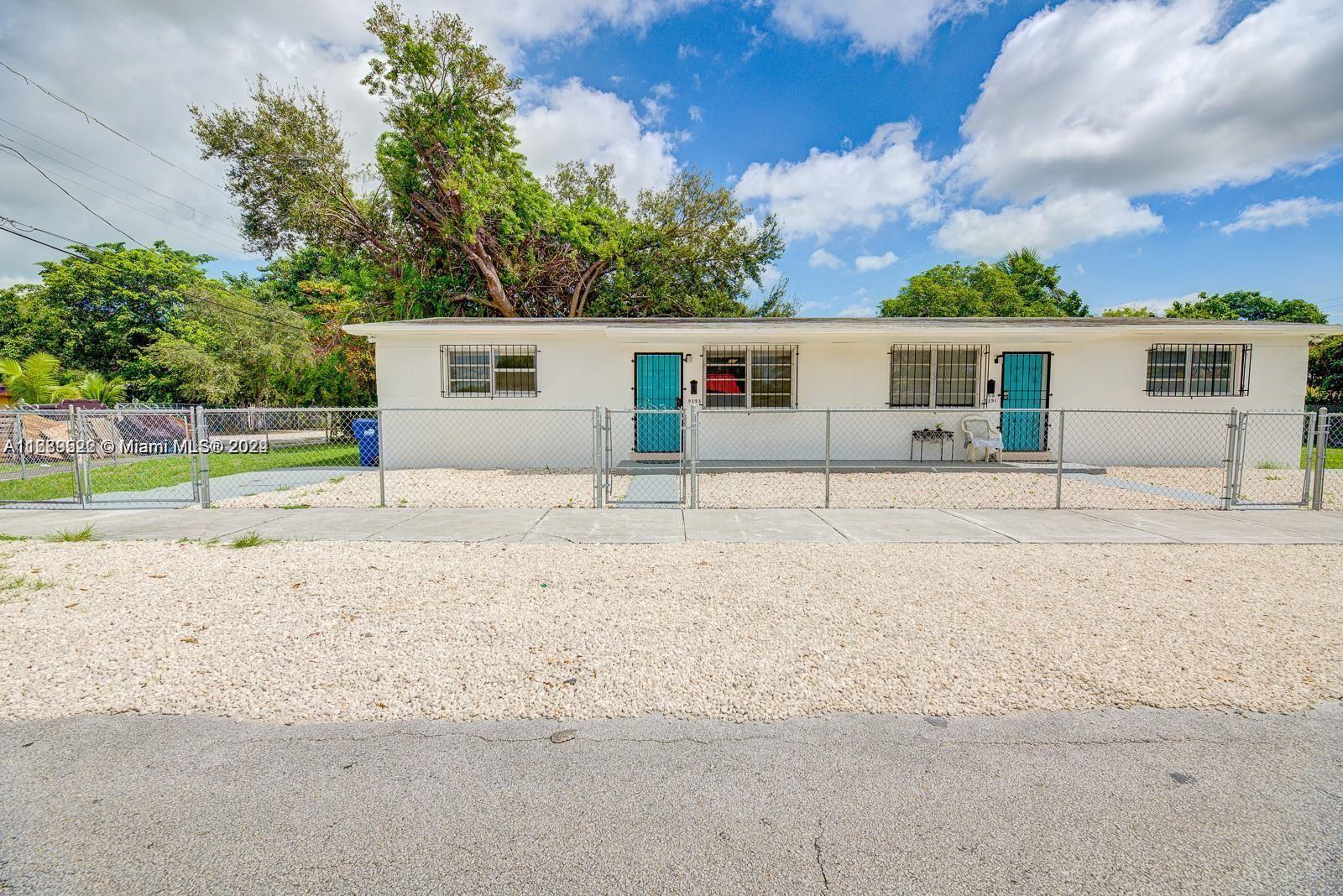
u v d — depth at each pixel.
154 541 5.85
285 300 32.59
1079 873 1.79
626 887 1.74
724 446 11.56
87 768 2.30
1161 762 2.34
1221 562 5.09
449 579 4.63
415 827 1.99
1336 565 5.01
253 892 1.72
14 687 2.90
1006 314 28.83
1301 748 2.43
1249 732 2.54
